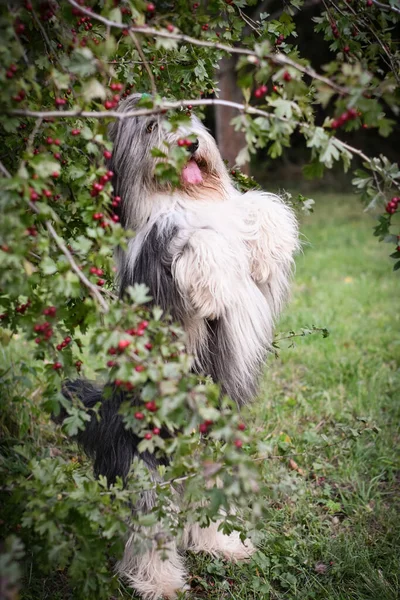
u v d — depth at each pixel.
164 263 3.17
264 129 2.29
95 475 3.40
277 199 3.71
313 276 9.28
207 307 3.04
